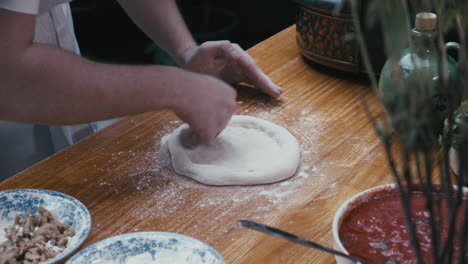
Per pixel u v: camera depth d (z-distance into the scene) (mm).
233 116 1457
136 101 1107
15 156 1935
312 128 1422
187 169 1252
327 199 1163
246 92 1605
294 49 1831
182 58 1585
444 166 678
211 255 941
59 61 1000
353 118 1450
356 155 1302
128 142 1392
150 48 3396
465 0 587
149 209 1154
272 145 1347
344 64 1557
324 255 1003
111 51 3623
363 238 877
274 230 755
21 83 979
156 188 1225
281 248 1024
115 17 3678
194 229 1090
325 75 1663
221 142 1349
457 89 648
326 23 1544
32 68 971
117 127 1452
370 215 918
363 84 1602
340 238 876
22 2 931
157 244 986
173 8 1603
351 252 853
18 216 1131
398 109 657
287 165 1236
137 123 1470
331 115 1472
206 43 1584
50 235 1061
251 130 1418
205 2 3293
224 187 1222
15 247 1029
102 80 1050
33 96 1000
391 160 670
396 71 657
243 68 1578
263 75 1572
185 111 1221
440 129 1114
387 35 616
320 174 1246
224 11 3359
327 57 1594
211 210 1146
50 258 1008
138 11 1576
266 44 1877
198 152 1312
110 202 1180
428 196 653
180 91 1188
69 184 1240
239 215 1125
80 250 1037
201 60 1565
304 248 1021
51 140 1944
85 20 3686
